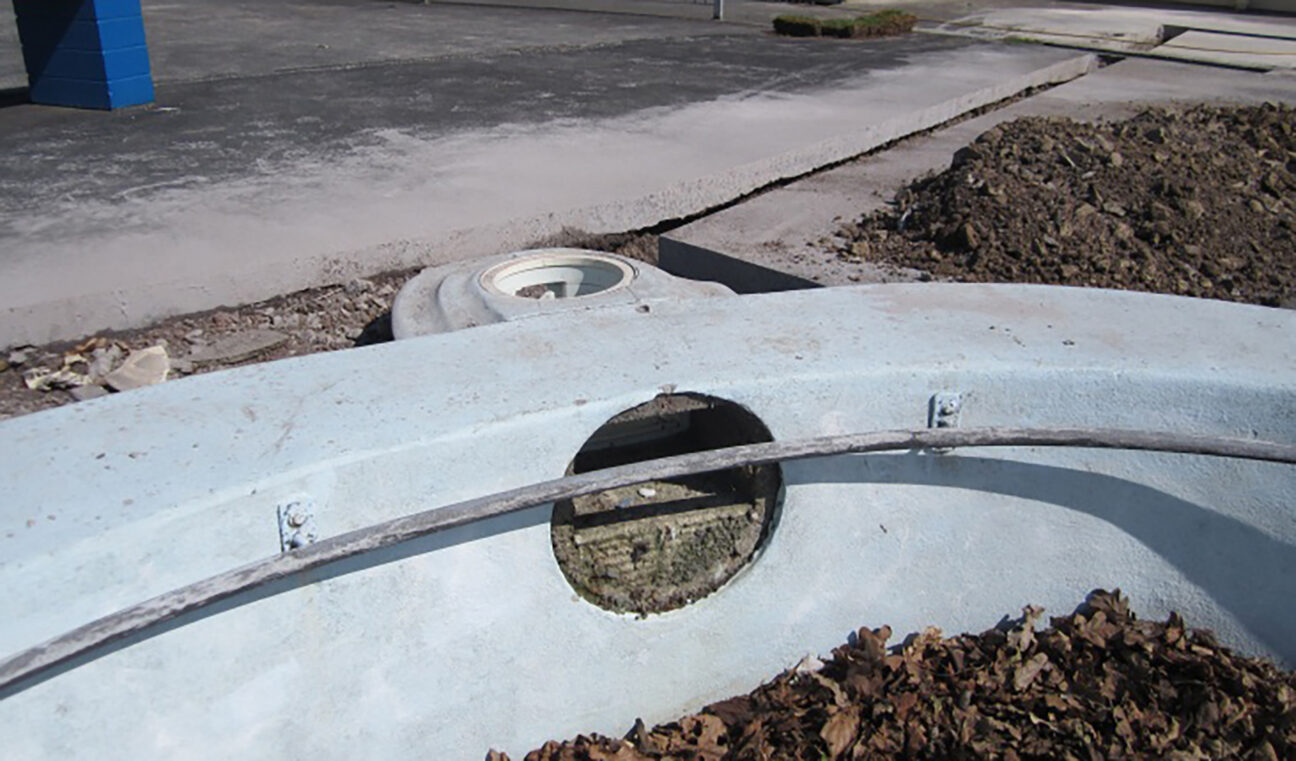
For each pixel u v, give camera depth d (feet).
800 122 23.67
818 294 11.22
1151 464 9.72
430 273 14.32
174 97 26.25
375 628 8.12
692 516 10.05
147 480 7.45
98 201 17.76
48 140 21.97
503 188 18.58
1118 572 10.25
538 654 8.98
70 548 6.79
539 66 31.19
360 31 38.37
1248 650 10.13
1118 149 17.88
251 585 7.02
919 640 10.23
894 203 18.98
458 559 8.32
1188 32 41.60
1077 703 9.50
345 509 7.88
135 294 14.10
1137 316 10.77
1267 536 9.73
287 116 24.29
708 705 9.91
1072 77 33.55
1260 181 17.61
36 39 24.91
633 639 9.33
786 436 9.39
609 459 10.80
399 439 8.04
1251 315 10.88
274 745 7.99
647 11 45.65
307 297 15.48
